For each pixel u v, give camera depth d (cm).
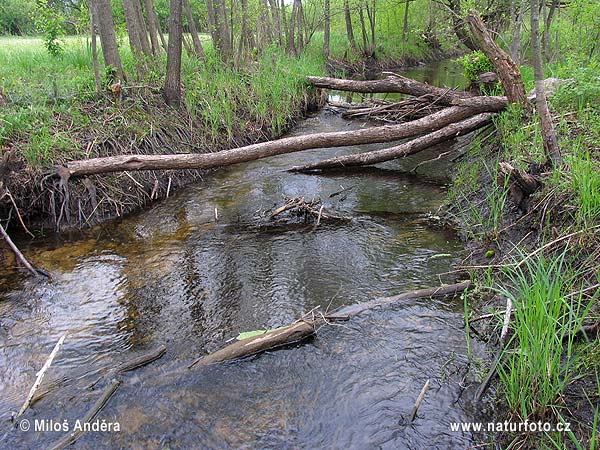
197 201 734
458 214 627
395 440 303
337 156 876
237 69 1213
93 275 517
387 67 2477
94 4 860
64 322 435
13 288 491
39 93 797
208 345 400
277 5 1912
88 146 704
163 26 2109
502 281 448
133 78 936
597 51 1180
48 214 639
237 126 992
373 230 612
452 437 303
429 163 888
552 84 824
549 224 461
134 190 722
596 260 387
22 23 2222
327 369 367
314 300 461
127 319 439
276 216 665
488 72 988
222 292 481
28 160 632
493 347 378
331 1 2336
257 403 338
